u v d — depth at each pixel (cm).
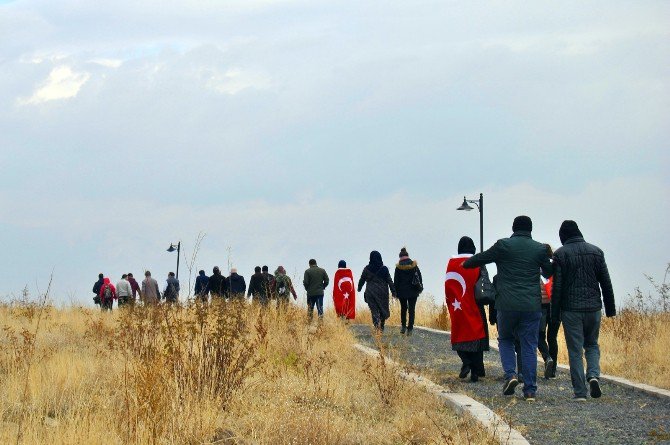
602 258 1234
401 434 966
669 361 1507
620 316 1834
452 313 1392
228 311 1188
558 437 961
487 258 1253
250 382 1162
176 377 1020
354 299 2561
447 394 1207
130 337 1207
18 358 1208
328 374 1254
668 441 928
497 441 911
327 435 934
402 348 1806
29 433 857
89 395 1070
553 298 1233
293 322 1786
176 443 881
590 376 1215
